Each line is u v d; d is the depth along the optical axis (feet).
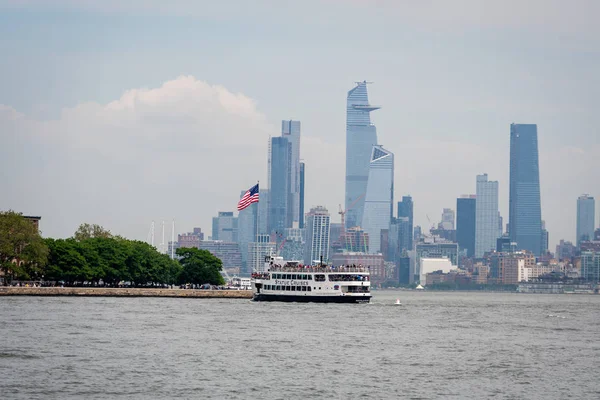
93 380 608.60
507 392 602.85
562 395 597.52
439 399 574.97
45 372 632.38
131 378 618.85
